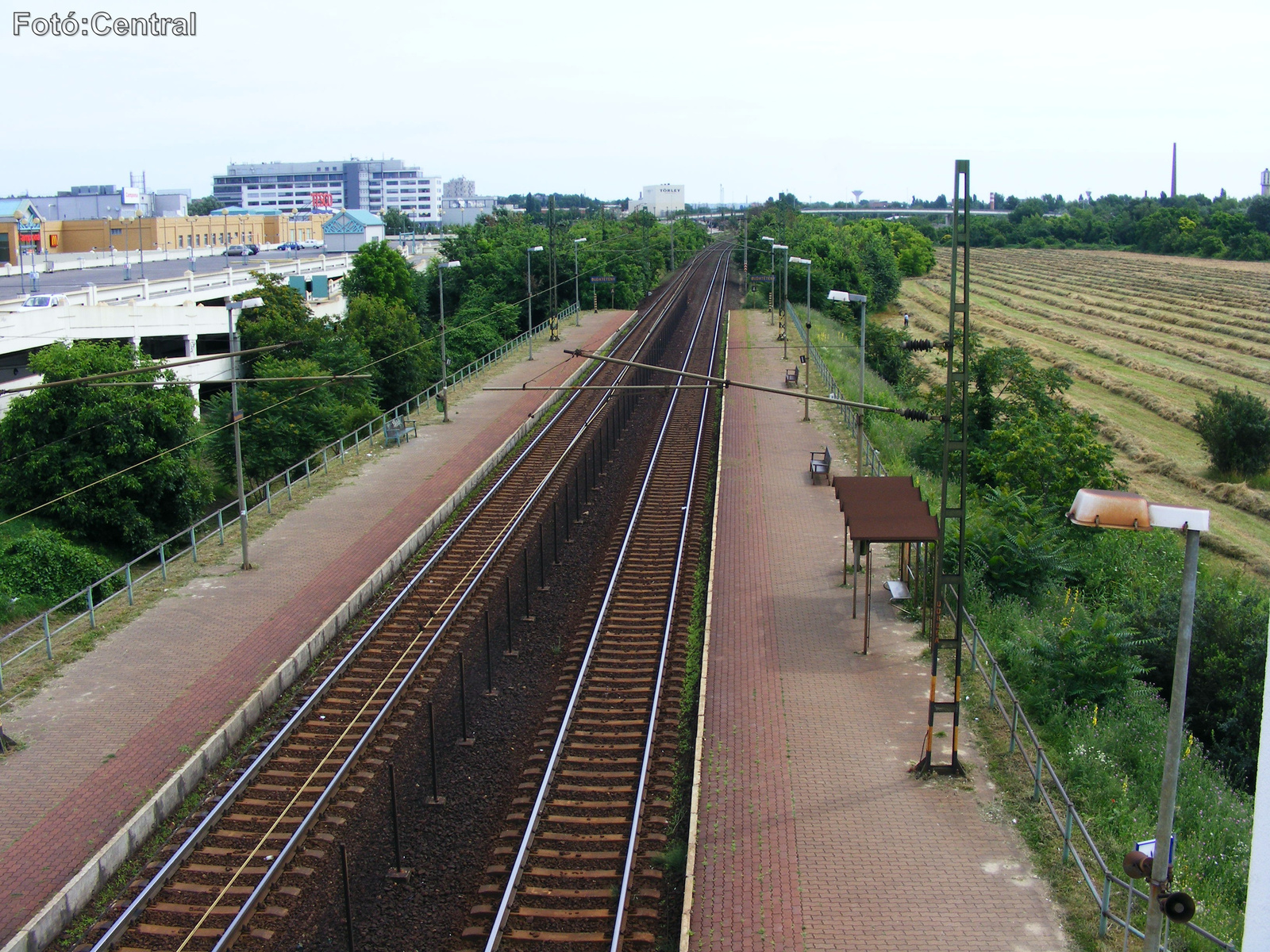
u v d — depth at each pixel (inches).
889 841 627.2
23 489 1300.4
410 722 814.5
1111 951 526.9
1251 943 387.9
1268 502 1617.9
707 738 757.3
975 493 1460.4
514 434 1786.4
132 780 715.4
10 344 1760.6
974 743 748.6
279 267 3336.6
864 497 927.0
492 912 576.7
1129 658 838.5
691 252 6131.9
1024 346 3166.8
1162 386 2512.3
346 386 1963.6
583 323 3230.8
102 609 1043.3
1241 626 907.4
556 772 727.7
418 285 3324.3
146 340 2256.4
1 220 4365.2
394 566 1156.5
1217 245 5989.2
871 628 957.8
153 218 4972.9
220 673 881.5
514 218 5123.0
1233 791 744.3
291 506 1395.2
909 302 4389.8
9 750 757.9
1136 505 419.5
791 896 575.5
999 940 537.0
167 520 1395.2
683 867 611.5
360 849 651.5
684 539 1226.0
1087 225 7426.2
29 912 577.0
